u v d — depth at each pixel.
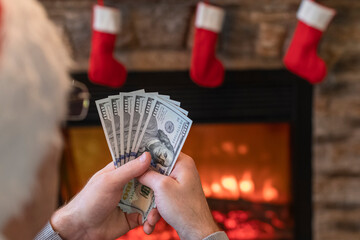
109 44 1.86
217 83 1.93
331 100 2.04
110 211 0.78
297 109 2.05
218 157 2.31
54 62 0.32
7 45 0.29
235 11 1.90
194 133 2.29
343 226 2.21
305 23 1.84
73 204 0.79
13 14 0.30
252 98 2.05
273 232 2.25
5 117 0.28
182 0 1.87
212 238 0.71
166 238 2.24
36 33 0.31
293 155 2.13
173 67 2.00
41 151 0.30
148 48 1.97
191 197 0.75
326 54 1.97
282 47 1.97
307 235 2.22
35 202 0.35
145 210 0.80
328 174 2.14
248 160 2.30
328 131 2.09
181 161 0.77
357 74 2.00
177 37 1.95
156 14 1.90
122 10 1.89
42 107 0.30
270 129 2.24
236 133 2.27
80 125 2.03
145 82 2.02
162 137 0.78
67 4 1.87
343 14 1.90
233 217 2.27
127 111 0.77
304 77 1.90
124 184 0.76
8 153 0.28
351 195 2.17
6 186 0.29
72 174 2.25
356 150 2.11
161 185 0.74
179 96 2.04
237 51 1.98
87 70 1.98
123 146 0.78
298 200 2.18
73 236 0.79
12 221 0.32
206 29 1.85
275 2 1.88
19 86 0.28
